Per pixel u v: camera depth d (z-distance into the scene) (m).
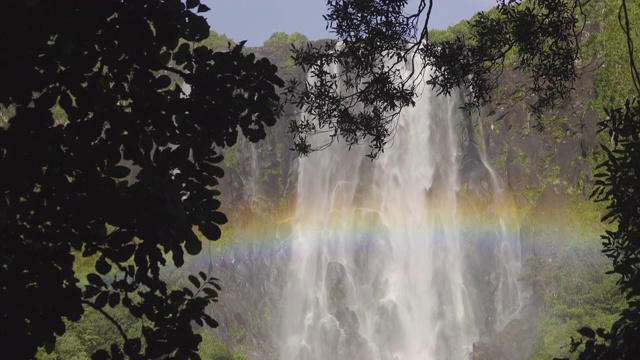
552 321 65.69
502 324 74.81
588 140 73.06
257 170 80.56
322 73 14.96
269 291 77.25
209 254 74.31
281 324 76.75
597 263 66.69
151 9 8.06
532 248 73.56
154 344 8.50
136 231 8.14
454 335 76.62
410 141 80.38
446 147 79.50
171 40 8.20
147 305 8.47
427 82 14.53
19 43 7.35
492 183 77.12
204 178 8.43
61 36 7.38
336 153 81.19
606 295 63.84
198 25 8.33
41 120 7.82
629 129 8.88
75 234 8.10
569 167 74.12
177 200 8.03
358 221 79.88
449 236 78.88
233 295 74.69
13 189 7.82
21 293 7.85
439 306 77.94
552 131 74.81
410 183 80.19
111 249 8.24
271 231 79.12
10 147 7.74
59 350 51.88
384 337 77.50
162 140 8.38
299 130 15.34
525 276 71.44
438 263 78.19
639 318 7.87
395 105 14.34
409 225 79.81
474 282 76.81
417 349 77.25
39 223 8.02
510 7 14.14
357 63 14.48
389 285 78.94
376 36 14.18
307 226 80.06
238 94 8.61
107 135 8.16
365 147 81.06
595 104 72.56
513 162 76.38
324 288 78.38
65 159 7.98
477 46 14.35
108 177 8.09
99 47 8.04
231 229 77.75
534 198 75.12
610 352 7.79
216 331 71.88
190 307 8.56
